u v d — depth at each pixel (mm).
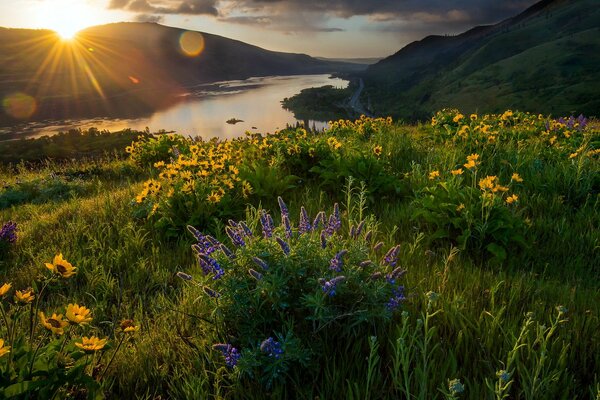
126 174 12305
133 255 4848
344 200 6141
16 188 10781
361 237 3172
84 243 5273
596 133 9336
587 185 5746
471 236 4492
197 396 2348
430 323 2920
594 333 2770
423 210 4891
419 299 3203
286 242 2898
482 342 2684
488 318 2949
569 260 4184
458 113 12539
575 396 2193
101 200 7199
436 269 3824
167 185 6461
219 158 6660
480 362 2506
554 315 2967
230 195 6012
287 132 10406
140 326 3271
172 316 3275
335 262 2691
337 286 2615
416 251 4316
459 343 2645
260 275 2627
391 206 5938
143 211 5934
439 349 2600
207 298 3006
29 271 4559
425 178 6523
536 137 9211
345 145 8469
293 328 2713
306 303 2621
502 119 12164
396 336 2680
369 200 6074
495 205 4609
